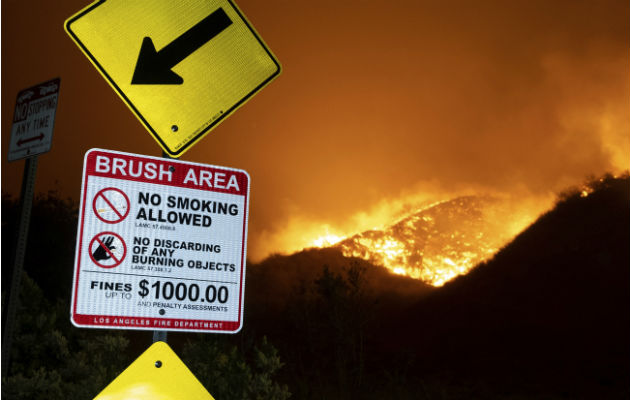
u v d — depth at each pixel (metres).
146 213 3.13
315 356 21.94
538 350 28.73
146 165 3.17
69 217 16.62
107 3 3.30
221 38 3.49
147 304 3.04
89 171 3.06
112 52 3.29
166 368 3.03
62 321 6.69
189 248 3.18
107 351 6.19
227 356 6.90
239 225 3.31
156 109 3.33
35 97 4.80
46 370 6.13
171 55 3.38
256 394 7.05
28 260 15.30
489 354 29.05
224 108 3.45
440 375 24.27
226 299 3.21
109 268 3.01
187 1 3.44
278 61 3.59
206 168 3.29
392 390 18.88
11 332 4.41
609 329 29.33
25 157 4.74
